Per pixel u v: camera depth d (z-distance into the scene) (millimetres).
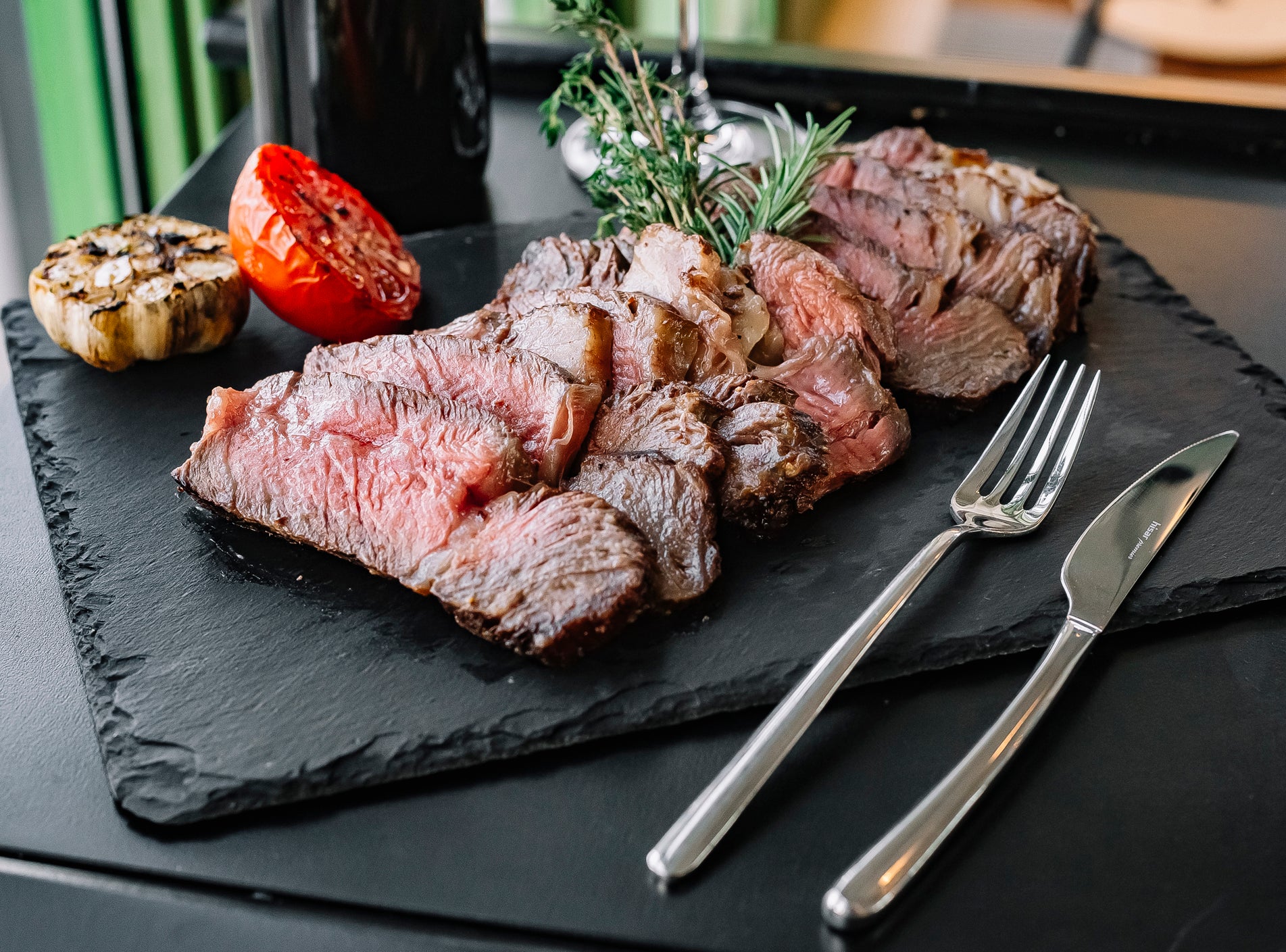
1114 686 413
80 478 475
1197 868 375
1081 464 483
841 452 472
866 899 357
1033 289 532
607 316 475
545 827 381
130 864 373
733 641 419
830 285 494
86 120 786
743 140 676
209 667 413
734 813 371
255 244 521
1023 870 373
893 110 730
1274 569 441
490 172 675
